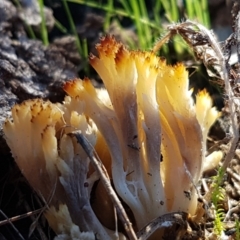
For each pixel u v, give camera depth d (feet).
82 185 0.48
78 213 0.48
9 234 0.56
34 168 0.49
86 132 0.49
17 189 0.60
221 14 0.93
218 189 0.53
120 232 0.52
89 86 0.50
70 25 0.93
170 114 0.52
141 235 0.48
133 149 0.50
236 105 0.55
